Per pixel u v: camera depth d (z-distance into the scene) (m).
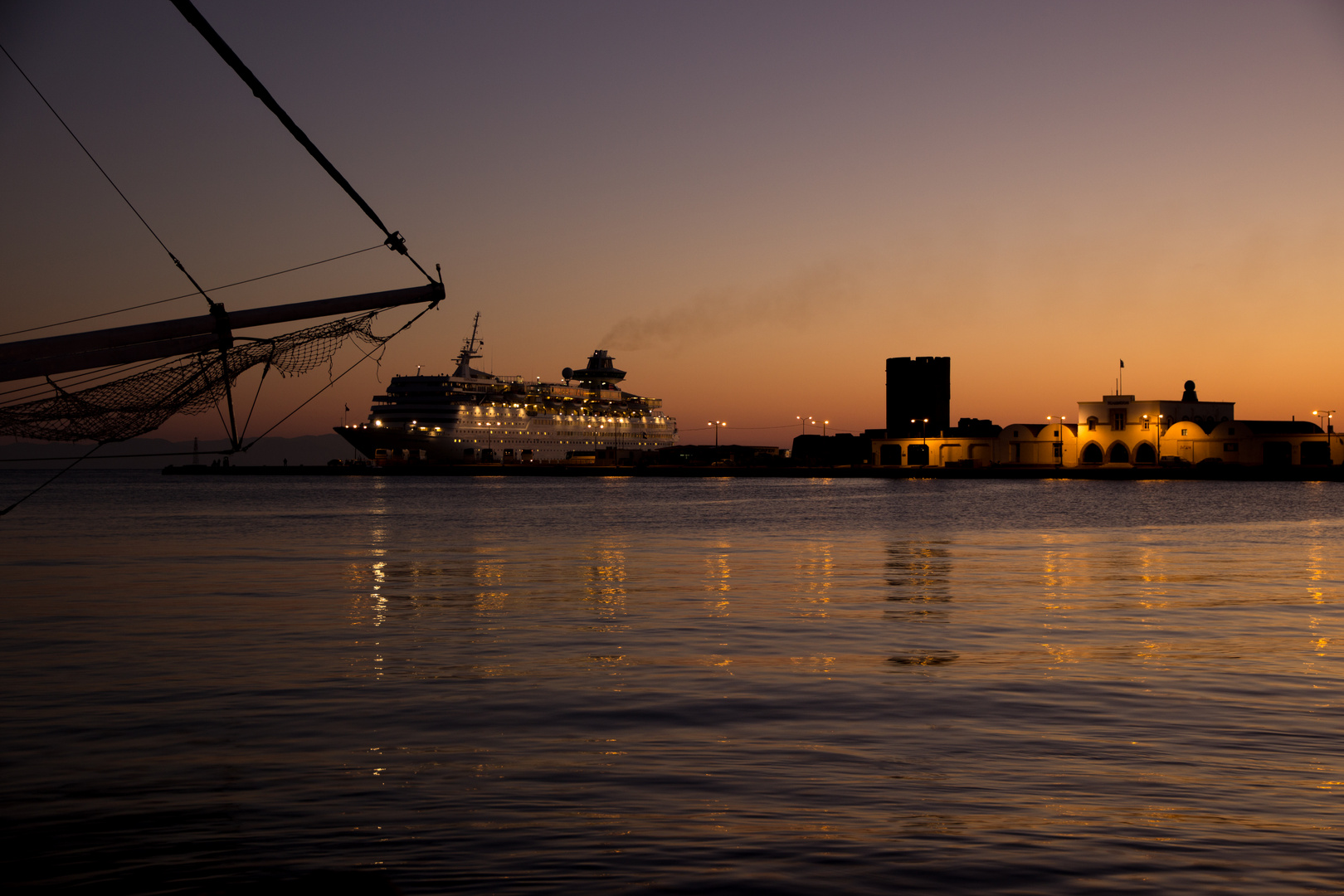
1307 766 14.28
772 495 158.75
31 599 34.69
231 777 13.98
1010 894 10.03
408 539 66.19
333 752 15.28
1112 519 90.88
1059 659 23.06
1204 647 24.66
